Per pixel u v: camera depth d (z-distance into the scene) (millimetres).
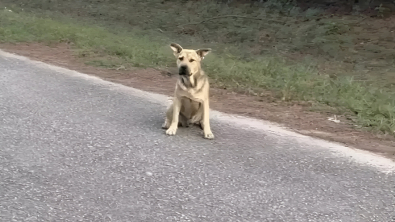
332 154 6117
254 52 11328
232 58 9930
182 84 6223
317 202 5395
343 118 7078
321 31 12680
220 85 8062
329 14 14297
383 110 7184
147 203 5258
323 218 5227
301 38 12477
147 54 9320
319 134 6570
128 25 14047
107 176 5531
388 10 13711
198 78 6242
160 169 5668
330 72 9547
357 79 9133
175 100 6285
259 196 5418
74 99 7016
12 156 5703
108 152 5867
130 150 5930
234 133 6441
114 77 8062
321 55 11234
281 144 6258
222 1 16438
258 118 6910
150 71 8547
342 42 12070
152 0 17297
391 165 5969
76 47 9648
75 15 15141
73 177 5488
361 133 6676
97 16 15273
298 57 10992
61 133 6145
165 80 8156
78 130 6230
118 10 16047
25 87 7270
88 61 8688
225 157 5934
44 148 5863
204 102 6285
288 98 7598
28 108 6648
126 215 5129
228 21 14328
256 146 6180
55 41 10008
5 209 5102
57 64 8453
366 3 14273
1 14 12781
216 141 6230
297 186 5574
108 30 12625
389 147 6359
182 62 6164
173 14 15430
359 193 5531
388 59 10844
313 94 7793
